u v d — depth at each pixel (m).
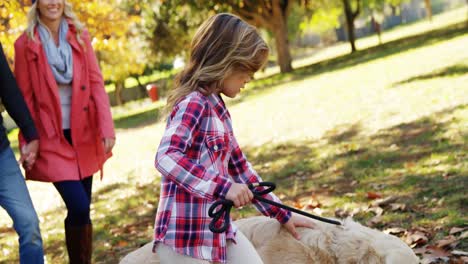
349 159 8.89
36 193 11.52
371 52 32.47
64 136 5.04
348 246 3.04
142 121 27.05
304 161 9.48
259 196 3.03
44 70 4.97
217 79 2.95
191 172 2.82
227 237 2.96
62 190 4.98
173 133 2.87
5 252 7.11
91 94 5.16
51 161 4.95
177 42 35.28
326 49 55.06
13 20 10.22
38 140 4.66
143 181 10.85
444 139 8.75
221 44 2.97
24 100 4.60
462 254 4.77
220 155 3.02
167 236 2.93
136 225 7.64
